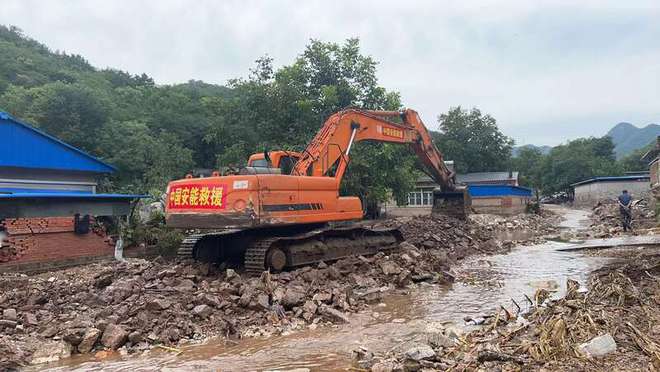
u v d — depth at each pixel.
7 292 10.22
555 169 72.75
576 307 8.09
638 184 49.12
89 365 6.98
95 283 10.90
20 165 18.25
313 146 14.34
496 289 11.74
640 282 9.89
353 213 14.30
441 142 66.75
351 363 6.77
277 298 9.70
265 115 27.23
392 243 15.68
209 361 7.06
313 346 7.64
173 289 9.88
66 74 59.50
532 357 6.03
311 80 28.09
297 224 12.89
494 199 42.25
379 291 11.19
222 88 84.56
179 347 7.78
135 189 28.12
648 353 5.75
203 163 46.91
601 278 10.99
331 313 9.22
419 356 6.31
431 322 8.84
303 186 12.67
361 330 8.52
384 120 17.31
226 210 11.53
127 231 16.11
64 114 35.88
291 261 12.19
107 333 7.79
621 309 7.74
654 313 7.45
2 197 12.67
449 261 15.20
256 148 25.97
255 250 11.66
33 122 33.84
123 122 39.31
